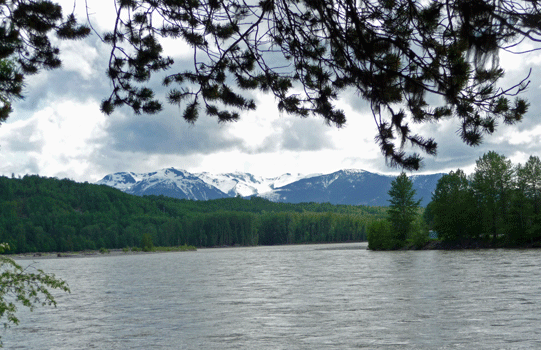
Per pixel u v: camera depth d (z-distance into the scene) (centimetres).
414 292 3509
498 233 8825
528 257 6281
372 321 2475
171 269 7900
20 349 2097
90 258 17088
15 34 877
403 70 652
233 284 4762
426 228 11506
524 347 1828
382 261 7288
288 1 764
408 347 1900
